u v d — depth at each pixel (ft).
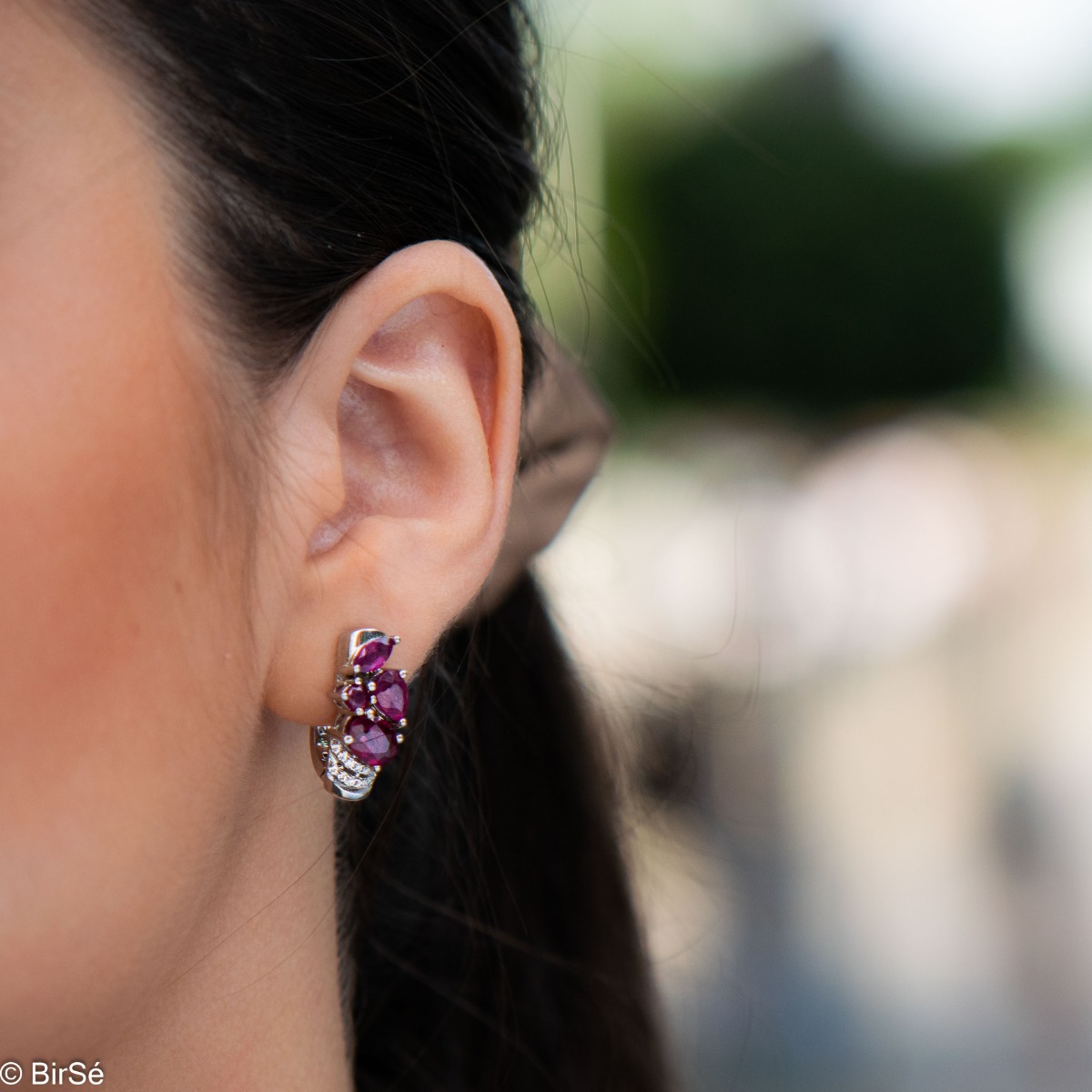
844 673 14.32
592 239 2.50
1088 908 8.25
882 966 7.29
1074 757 11.69
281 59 2.14
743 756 8.72
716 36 15.85
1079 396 31.78
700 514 6.30
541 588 2.52
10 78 2.08
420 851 2.47
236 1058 2.19
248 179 2.12
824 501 18.71
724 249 18.35
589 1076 2.57
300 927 2.22
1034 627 17.01
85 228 2.08
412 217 2.20
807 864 8.52
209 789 2.12
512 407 2.20
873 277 20.31
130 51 2.10
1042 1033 6.69
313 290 2.15
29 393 2.07
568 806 2.55
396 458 2.19
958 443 22.98
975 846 9.36
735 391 19.76
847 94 19.03
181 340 2.10
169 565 2.10
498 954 2.51
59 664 2.07
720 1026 5.74
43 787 2.07
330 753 2.17
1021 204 24.45
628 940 2.58
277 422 2.14
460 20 2.24
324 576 2.16
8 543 2.06
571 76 2.65
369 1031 2.53
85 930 2.08
